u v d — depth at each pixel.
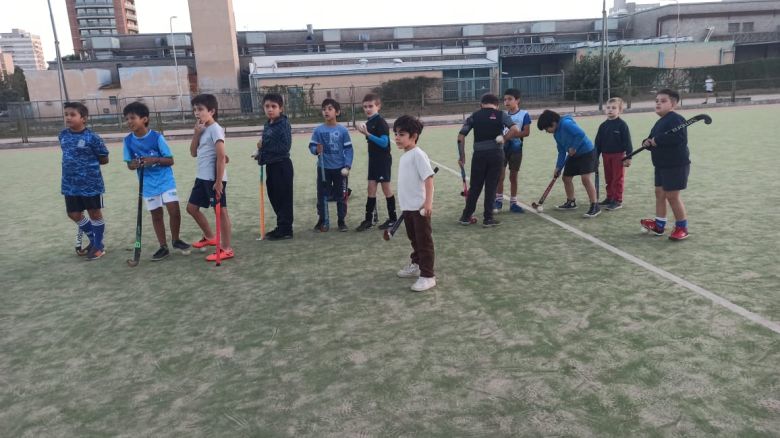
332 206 8.19
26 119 29.58
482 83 39.03
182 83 41.41
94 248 5.86
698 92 37.44
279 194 6.20
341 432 2.63
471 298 4.26
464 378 3.07
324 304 4.29
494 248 5.60
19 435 2.75
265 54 51.53
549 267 4.90
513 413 2.72
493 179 6.36
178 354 3.55
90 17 106.62
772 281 4.27
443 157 13.05
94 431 2.75
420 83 37.84
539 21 54.06
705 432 2.51
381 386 3.03
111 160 15.87
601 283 4.43
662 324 3.61
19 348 3.76
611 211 7.03
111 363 3.47
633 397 2.80
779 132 15.07
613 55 37.19
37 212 8.63
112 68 47.97
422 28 53.50
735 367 3.04
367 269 5.13
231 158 15.09
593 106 32.66
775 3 48.41
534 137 17.28
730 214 6.43
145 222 7.59
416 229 4.45
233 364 3.38
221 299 4.50
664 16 49.59
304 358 3.41
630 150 6.89
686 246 5.31
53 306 4.53
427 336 3.62
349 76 38.38
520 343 3.45
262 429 2.69
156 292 4.75
